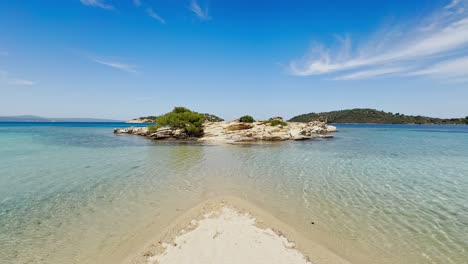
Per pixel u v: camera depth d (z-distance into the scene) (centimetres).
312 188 1422
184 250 697
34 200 1206
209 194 1288
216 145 3869
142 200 1201
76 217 1006
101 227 916
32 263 700
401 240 830
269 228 841
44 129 8769
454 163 2275
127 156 2612
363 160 2422
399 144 4112
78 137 5322
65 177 1655
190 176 1689
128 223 948
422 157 2644
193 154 2789
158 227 901
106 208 1101
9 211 1070
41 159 2388
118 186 1439
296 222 955
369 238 841
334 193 1330
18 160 2320
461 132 8481
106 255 738
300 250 714
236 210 997
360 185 1492
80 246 789
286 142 4450
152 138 5022
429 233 880
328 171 1891
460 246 792
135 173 1780
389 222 968
